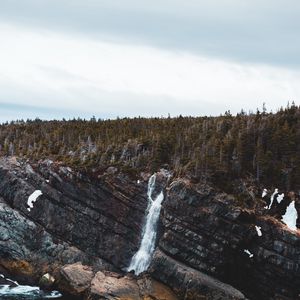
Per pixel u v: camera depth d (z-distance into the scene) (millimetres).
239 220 86438
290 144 99562
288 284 84500
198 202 89375
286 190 92500
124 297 82250
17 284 94250
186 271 85500
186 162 99688
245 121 115125
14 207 106000
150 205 96688
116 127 142125
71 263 96750
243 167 96250
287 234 84562
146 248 95312
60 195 103375
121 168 102125
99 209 100312
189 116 147625
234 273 88000
